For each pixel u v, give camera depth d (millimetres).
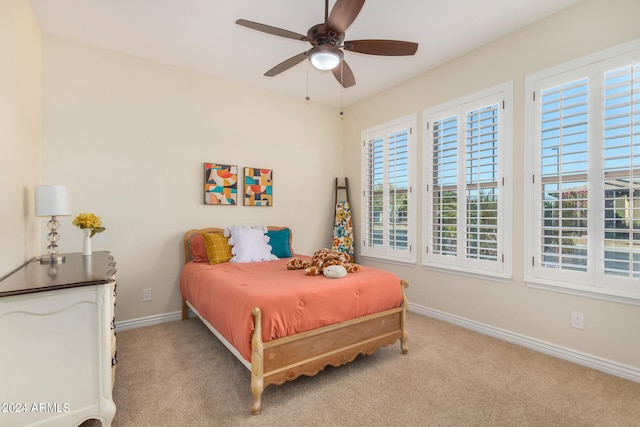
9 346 1375
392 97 3920
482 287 2984
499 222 2838
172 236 3365
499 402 1891
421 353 2559
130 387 2051
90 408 1540
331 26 1886
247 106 3857
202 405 1865
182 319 3375
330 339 2105
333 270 2379
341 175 4719
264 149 4004
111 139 3031
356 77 3629
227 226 3730
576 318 2379
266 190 3988
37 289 1387
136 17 2516
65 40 2824
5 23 1754
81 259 2260
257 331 1780
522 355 2514
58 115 2789
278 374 1865
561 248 2445
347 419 1739
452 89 3223
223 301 2180
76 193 2869
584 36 2326
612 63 2197
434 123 3406
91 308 1541
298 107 4297
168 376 2197
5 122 1735
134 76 3145
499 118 2832
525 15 2504
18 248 1963
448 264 3260
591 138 2291
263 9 2414
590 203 2297
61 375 1476
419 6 2373
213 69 3451
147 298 3229
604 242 2238
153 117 3248
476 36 2803
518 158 2709
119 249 3082
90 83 2932
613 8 2197
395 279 2545
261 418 1747
